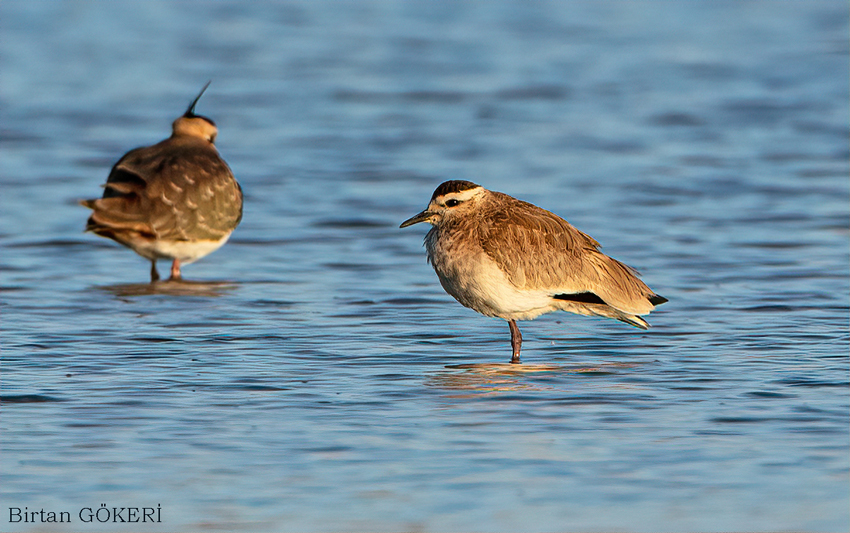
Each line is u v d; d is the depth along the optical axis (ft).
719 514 29.30
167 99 117.70
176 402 38.22
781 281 57.72
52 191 80.64
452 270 44.91
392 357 44.62
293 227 71.31
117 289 56.44
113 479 31.53
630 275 46.78
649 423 36.09
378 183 84.28
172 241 57.26
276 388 40.04
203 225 57.77
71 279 58.49
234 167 89.35
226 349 45.42
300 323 49.96
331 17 170.40
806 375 41.27
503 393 39.55
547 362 43.96
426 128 105.09
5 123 104.99
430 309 52.90
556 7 180.86
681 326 49.39
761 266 61.05
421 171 88.17
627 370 42.50
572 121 108.06
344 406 37.99
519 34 157.28
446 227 45.24
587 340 47.50
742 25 166.09
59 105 113.50
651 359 44.11
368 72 132.05
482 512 29.48
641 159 92.27
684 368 42.60
